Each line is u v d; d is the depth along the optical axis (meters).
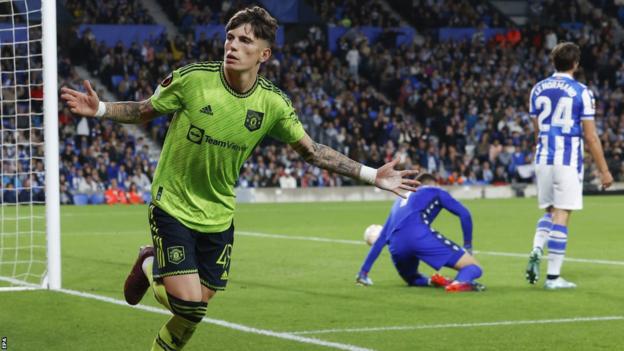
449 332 9.15
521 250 17.95
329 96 44.69
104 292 11.96
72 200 36.03
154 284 6.88
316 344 8.52
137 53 42.03
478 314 10.26
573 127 12.45
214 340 8.74
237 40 6.48
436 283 12.44
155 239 6.76
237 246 18.72
